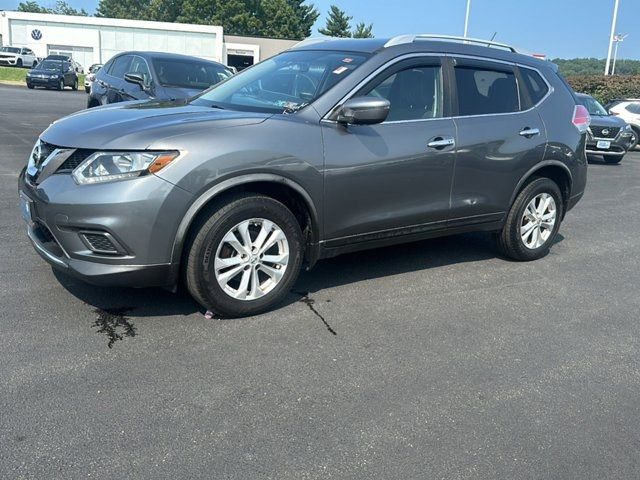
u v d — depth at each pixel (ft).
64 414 9.50
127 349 11.66
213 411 9.83
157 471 8.36
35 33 149.89
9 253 16.57
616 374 11.91
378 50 14.90
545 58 19.67
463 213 16.39
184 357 11.48
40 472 8.20
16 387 10.14
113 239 11.50
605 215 27.43
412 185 14.92
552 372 11.83
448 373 11.52
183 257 12.39
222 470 8.46
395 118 14.71
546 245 19.02
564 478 8.73
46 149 12.59
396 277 16.69
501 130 16.58
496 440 9.52
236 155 12.09
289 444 9.11
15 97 77.30
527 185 17.87
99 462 8.46
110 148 11.48
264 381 10.83
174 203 11.60
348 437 9.37
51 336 11.98
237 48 167.32
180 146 11.66
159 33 153.38
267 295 13.39
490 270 17.85
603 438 9.74
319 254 14.05
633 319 14.78
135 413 9.64
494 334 13.41
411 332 13.21
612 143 48.57
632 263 19.65
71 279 14.87
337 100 13.79
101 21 150.82
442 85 15.72
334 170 13.44
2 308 13.05
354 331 13.08
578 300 15.87
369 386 10.87
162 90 28.89
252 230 12.98
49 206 11.72
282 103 14.23
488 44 17.42
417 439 9.42
